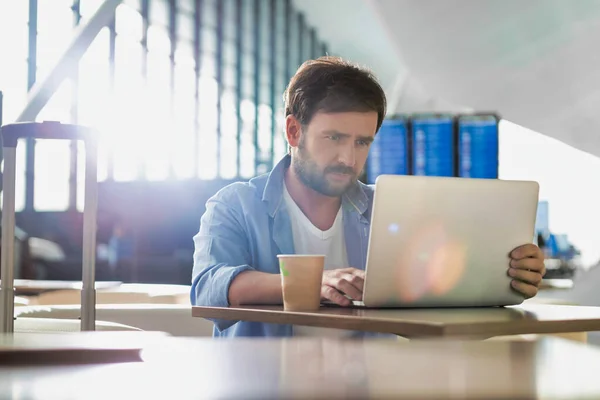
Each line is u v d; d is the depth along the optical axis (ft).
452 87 17.43
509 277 5.27
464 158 13.42
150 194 14.34
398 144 13.57
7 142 4.45
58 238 19.99
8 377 1.49
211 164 37.52
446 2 15.26
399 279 4.90
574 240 14.82
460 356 1.63
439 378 1.30
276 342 2.04
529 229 5.28
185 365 1.59
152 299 9.43
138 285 10.32
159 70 33.45
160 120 32.42
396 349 1.80
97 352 1.74
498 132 13.34
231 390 1.21
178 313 7.88
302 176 6.42
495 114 13.37
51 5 22.82
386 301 4.91
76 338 2.08
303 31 39.14
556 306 5.46
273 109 40.73
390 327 4.00
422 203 4.85
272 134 40.70
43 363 1.70
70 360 1.73
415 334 3.89
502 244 5.21
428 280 4.99
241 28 39.24
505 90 16.58
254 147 40.11
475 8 15.16
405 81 18.15
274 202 6.50
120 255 14.82
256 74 40.27
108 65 26.81
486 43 15.93
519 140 16.28
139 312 7.77
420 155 13.52
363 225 6.68
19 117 10.82
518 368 1.43
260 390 1.20
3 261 4.48
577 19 14.48
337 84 6.15
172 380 1.38
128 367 1.62
